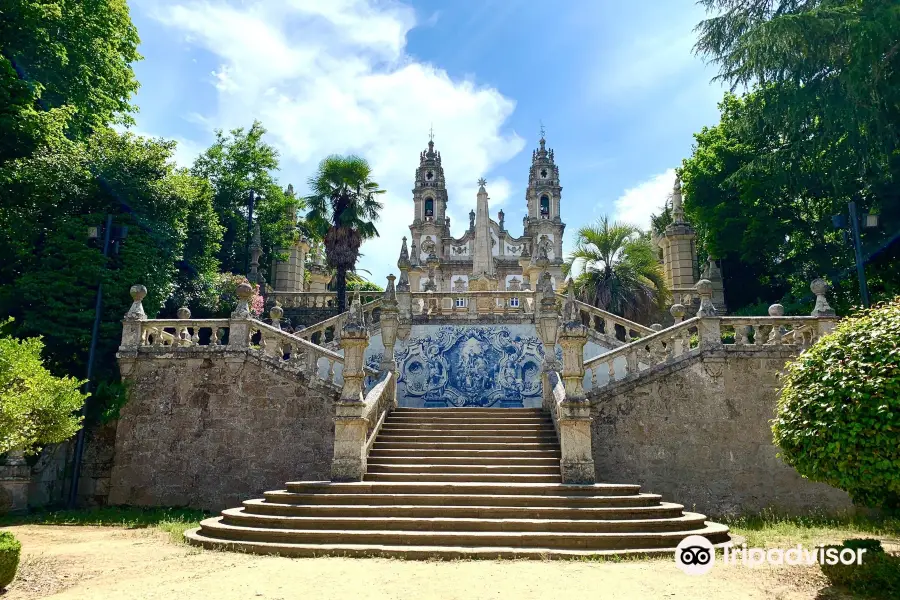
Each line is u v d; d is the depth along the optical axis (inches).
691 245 1254.9
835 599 254.7
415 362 737.0
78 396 425.1
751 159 1011.9
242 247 1305.4
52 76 725.3
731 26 814.5
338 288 1072.8
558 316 666.2
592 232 1054.4
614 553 334.0
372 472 472.7
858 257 610.9
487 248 1369.3
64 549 370.3
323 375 717.9
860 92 687.7
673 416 561.9
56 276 633.6
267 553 344.5
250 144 1339.8
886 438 267.0
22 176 644.7
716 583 280.4
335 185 1100.5
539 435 542.6
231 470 573.9
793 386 322.3
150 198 712.4
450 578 285.3
